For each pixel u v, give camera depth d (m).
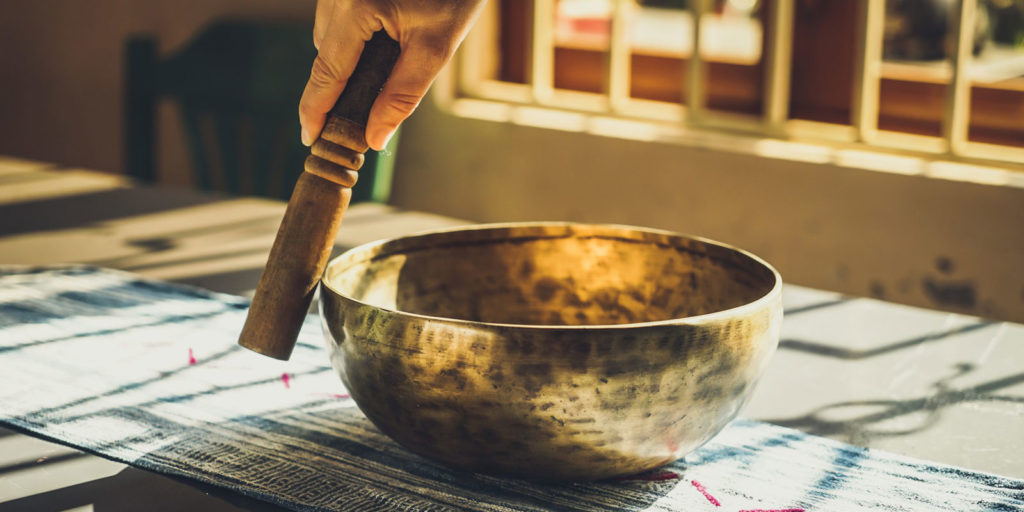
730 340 0.64
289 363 0.95
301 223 0.72
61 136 3.48
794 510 0.67
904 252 2.31
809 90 2.53
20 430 0.79
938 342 1.03
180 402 0.85
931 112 2.38
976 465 0.75
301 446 0.76
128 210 1.55
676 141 2.57
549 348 0.61
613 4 2.69
